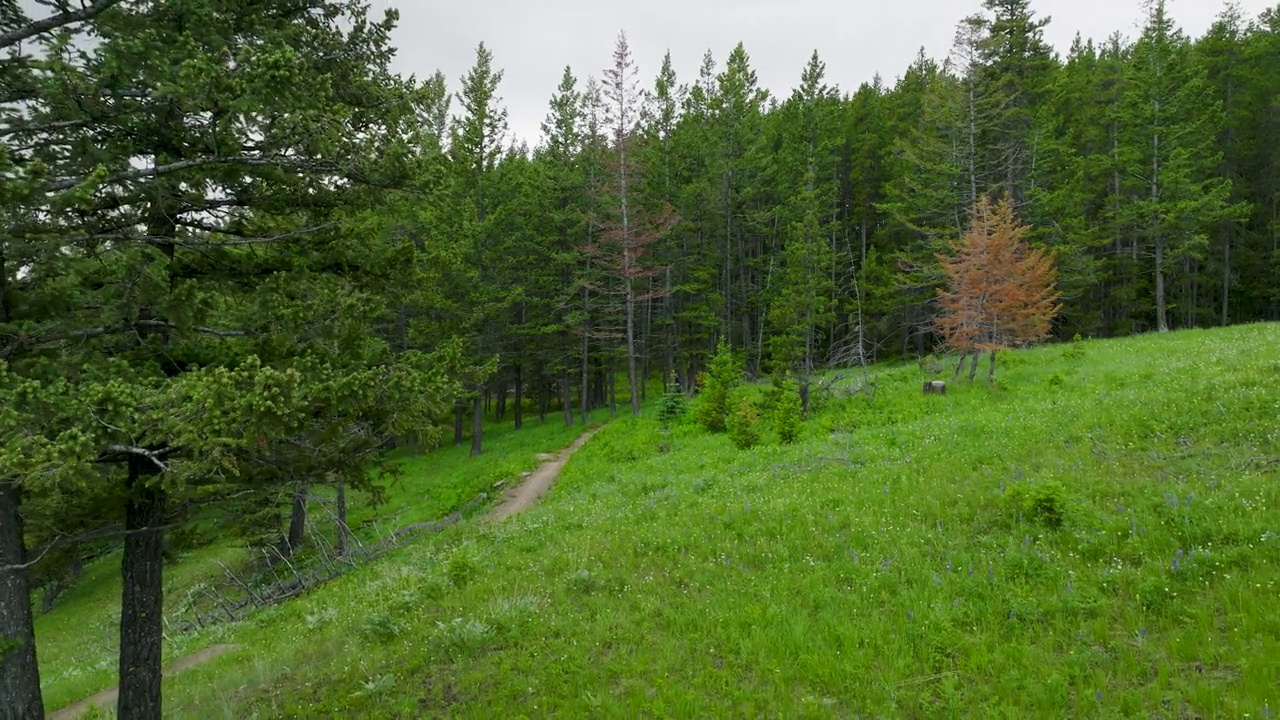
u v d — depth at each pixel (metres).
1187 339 26.89
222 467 7.46
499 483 29.55
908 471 12.85
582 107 41.69
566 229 42.78
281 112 6.71
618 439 32.09
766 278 47.16
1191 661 5.82
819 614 7.70
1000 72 40.66
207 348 8.27
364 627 10.24
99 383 6.53
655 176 44.00
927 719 5.75
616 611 8.95
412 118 8.73
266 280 8.17
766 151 49.22
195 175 7.29
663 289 44.53
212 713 8.73
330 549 24.67
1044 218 39.31
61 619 27.14
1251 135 43.09
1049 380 23.12
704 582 9.41
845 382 30.33
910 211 44.38
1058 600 7.04
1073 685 5.81
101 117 6.80
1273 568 6.68
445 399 8.43
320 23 9.05
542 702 6.98
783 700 6.32
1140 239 41.62
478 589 11.08
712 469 19.45
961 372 29.00
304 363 7.51
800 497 12.40
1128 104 39.50
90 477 6.29
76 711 13.35
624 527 13.17
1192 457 10.34
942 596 7.57
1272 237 41.03
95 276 7.60
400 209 9.05
